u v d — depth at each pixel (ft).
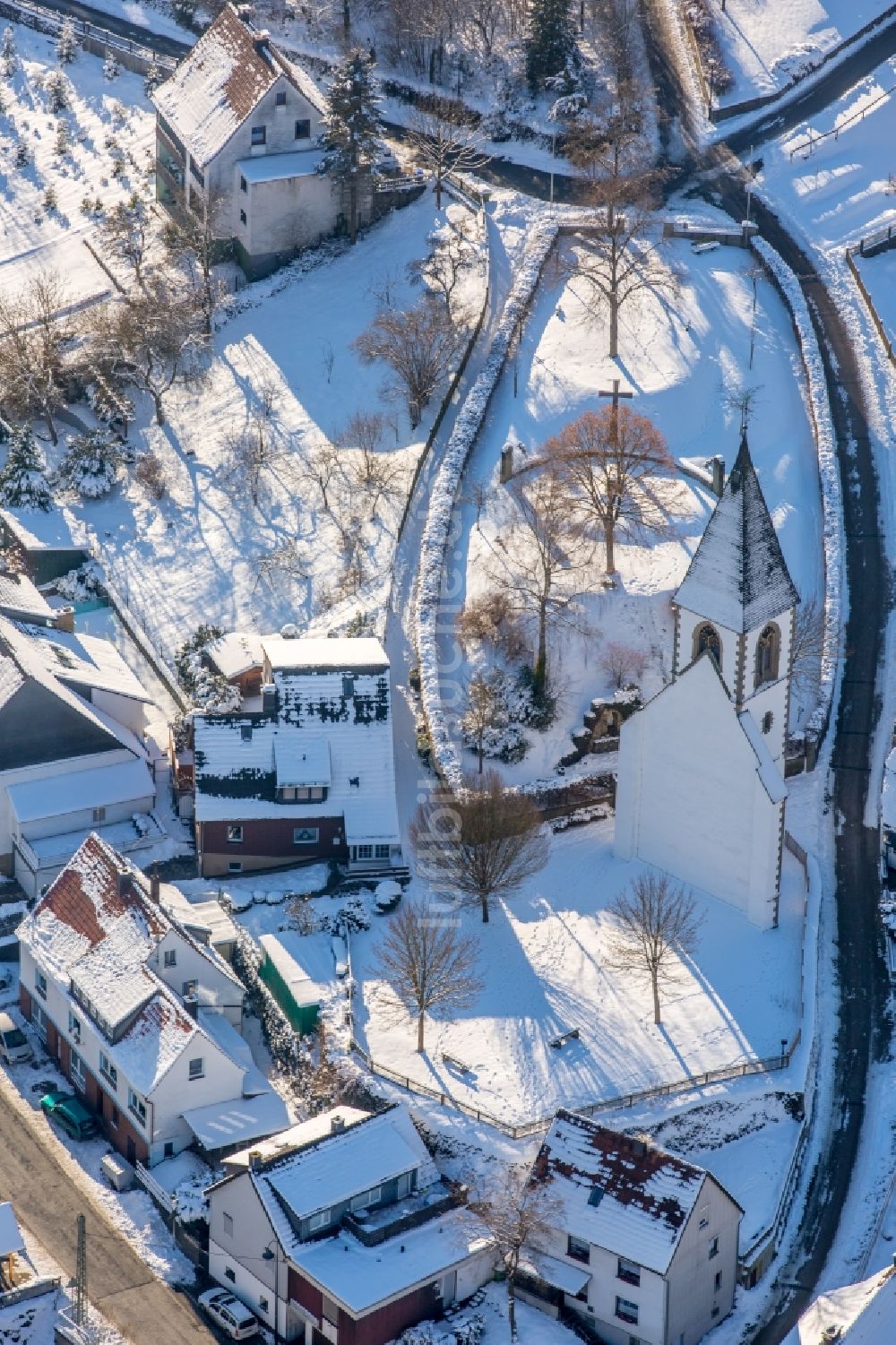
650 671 574.56
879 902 531.09
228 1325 455.63
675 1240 441.68
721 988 507.71
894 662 581.53
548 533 575.79
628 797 532.73
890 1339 417.49
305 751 548.72
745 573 499.51
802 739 556.92
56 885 522.06
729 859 521.24
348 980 509.76
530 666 574.56
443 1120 481.05
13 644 563.48
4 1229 456.04
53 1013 510.58
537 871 536.42
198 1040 481.46
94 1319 453.99
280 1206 452.35
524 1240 453.99
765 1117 485.15
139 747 568.41
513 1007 505.25
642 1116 481.05
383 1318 446.60
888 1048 501.97
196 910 529.04
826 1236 469.57
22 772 554.46
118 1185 482.69
